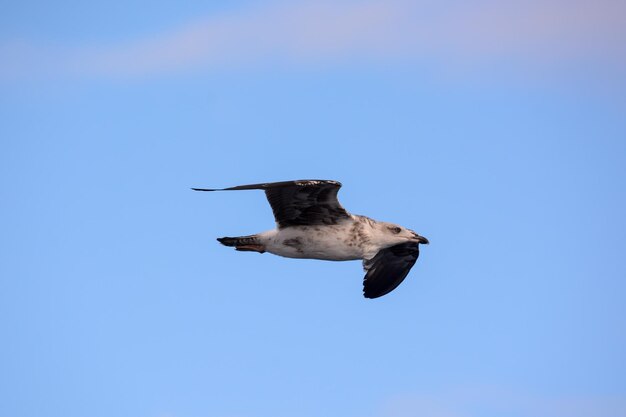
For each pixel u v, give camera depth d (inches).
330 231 733.3
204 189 649.6
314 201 710.5
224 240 748.0
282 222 732.0
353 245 738.2
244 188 656.4
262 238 739.4
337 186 689.6
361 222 744.3
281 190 701.3
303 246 734.5
